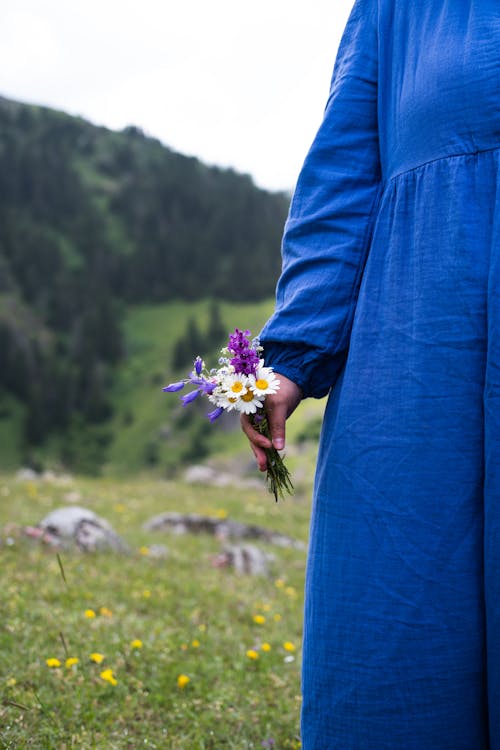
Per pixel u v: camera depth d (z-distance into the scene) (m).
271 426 1.90
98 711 3.34
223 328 165.25
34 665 3.71
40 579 5.93
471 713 1.68
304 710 1.83
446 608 1.67
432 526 1.68
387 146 1.98
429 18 1.95
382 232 1.90
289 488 1.93
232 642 4.91
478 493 1.68
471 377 1.69
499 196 1.70
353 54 2.12
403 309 1.80
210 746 3.25
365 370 1.82
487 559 1.63
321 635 1.78
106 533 8.05
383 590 1.70
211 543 10.68
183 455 131.25
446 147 1.80
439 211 1.78
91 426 145.25
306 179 2.08
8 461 133.75
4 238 180.88
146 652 4.28
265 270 193.25
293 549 11.62
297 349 1.93
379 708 1.69
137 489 17.88
